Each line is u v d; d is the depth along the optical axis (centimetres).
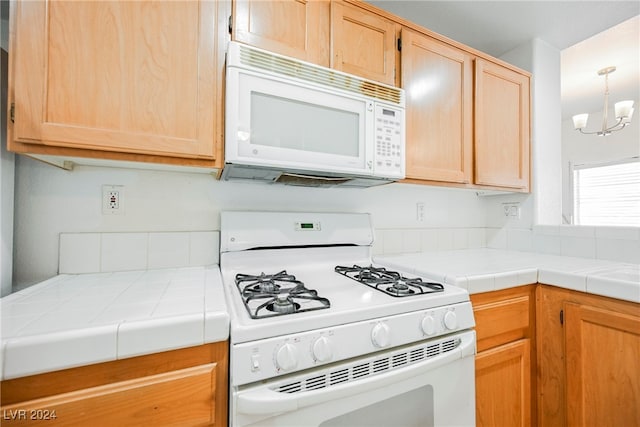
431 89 133
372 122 109
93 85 77
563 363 107
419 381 79
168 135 85
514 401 108
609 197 384
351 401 69
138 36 82
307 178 116
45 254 96
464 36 169
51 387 53
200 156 89
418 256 151
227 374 64
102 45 78
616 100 341
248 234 116
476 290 101
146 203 109
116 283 89
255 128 91
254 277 104
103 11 79
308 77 99
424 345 81
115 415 55
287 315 69
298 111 97
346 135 105
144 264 108
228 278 107
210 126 90
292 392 63
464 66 143
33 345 50
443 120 136
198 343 61
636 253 128
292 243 123
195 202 116
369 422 72
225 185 121
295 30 104
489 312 103
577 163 414
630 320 91
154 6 84
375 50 119
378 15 120
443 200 175
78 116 76
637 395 90
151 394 58
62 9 75
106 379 56
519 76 163
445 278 102
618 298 93
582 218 409
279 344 64
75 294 77
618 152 375
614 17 154
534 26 161
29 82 72
